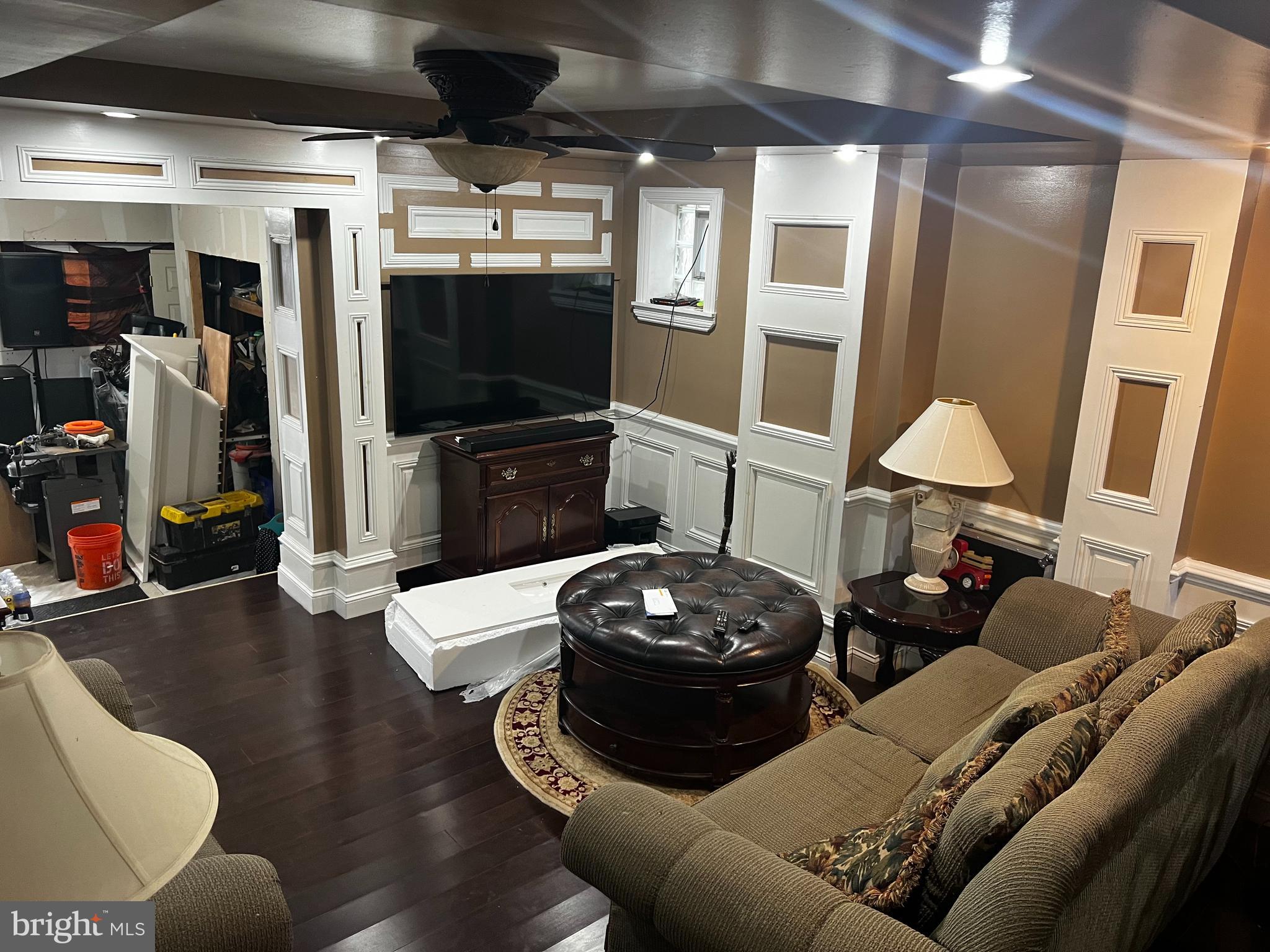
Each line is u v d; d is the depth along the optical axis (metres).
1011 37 1.18
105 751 1.05
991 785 1.67
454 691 3.78
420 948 2.46
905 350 3.68
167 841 1.06
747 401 4.11
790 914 1.66
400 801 3.08
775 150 3.62
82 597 4.67
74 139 3.17
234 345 5.55
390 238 4.43
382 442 4.36
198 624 4.35
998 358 3.68
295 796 3.10
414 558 5.00
